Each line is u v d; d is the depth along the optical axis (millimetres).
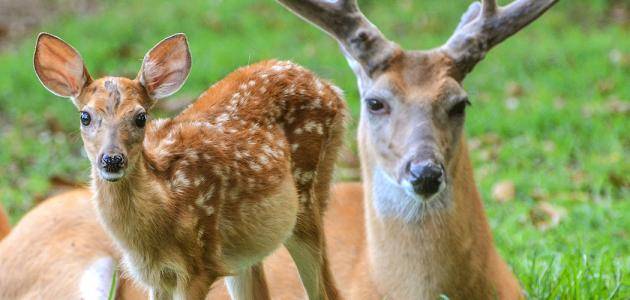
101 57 26672
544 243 13852
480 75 23656
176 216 9203
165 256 9219
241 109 10062
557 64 24266
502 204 16078
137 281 9516
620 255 13656
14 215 16734
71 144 20625
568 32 27547
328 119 10664
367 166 10984
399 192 10625
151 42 28047
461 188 10633
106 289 11586
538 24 28328
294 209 10242
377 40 10703
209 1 31469
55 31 30141
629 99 21062
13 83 24641
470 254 10680
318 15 10836
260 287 10477
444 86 10375
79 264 11812
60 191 17750
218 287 11641
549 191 16625
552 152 18297
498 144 19219
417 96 10352
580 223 14938
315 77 10758
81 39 28531
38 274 11914
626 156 18078
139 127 9086
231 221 9680
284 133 10289
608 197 16109
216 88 10336
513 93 22234
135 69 25578
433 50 10734
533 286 11805
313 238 10609
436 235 10562
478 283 10758
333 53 25969
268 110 10172
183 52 9602
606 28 27938
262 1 31062
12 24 32062
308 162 10477
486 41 10719
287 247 10641
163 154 9344
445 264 10602
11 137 21203
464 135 10727
